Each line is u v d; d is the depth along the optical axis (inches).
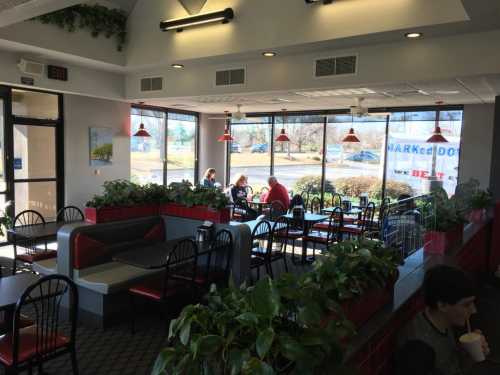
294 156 370.3
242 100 276.8
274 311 44.1
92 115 289.7
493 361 121.2
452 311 59.7
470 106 286.5
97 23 229.0
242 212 300.8
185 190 187.2
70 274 154.3
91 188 292.2
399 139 317.7
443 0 149.3
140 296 149.8
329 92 225.3
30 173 262.2
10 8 140.0
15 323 93.0
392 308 73.1
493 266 204.5
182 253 150.6
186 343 43.8
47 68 231.8
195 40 217.2
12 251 241.8
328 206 354.3
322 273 62.8
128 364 125.7
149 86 266.4
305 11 181.3
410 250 129.4
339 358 45.3
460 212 145.4
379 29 162.7
